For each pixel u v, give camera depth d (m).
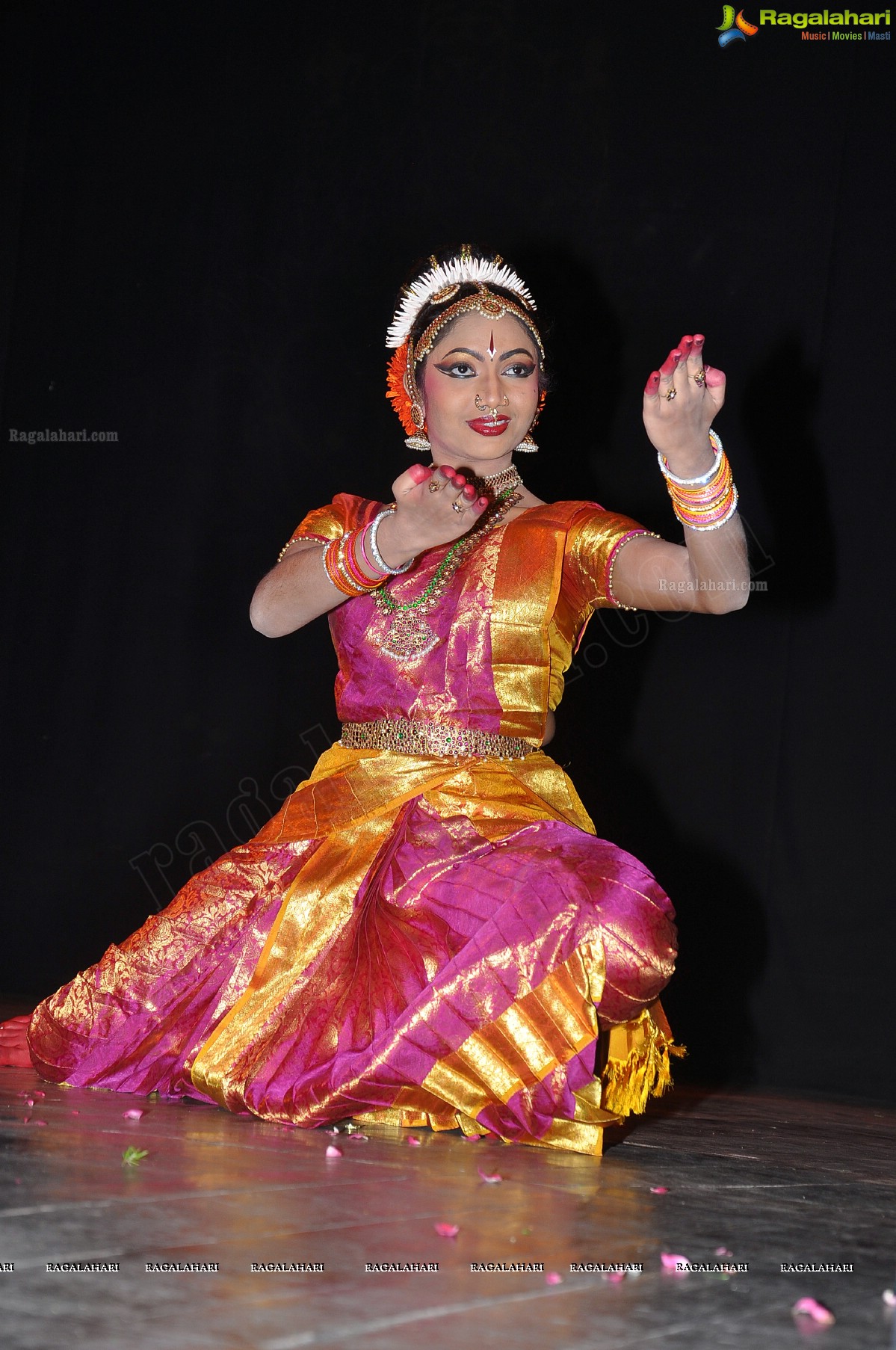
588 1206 2.06
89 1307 1.38
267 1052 2.79
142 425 6.22
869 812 4.78
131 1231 1.67
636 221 5.37
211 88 6.23
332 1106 2.66
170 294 6.22
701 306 5.23
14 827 6.27
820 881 4.82
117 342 6.31
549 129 5.57
